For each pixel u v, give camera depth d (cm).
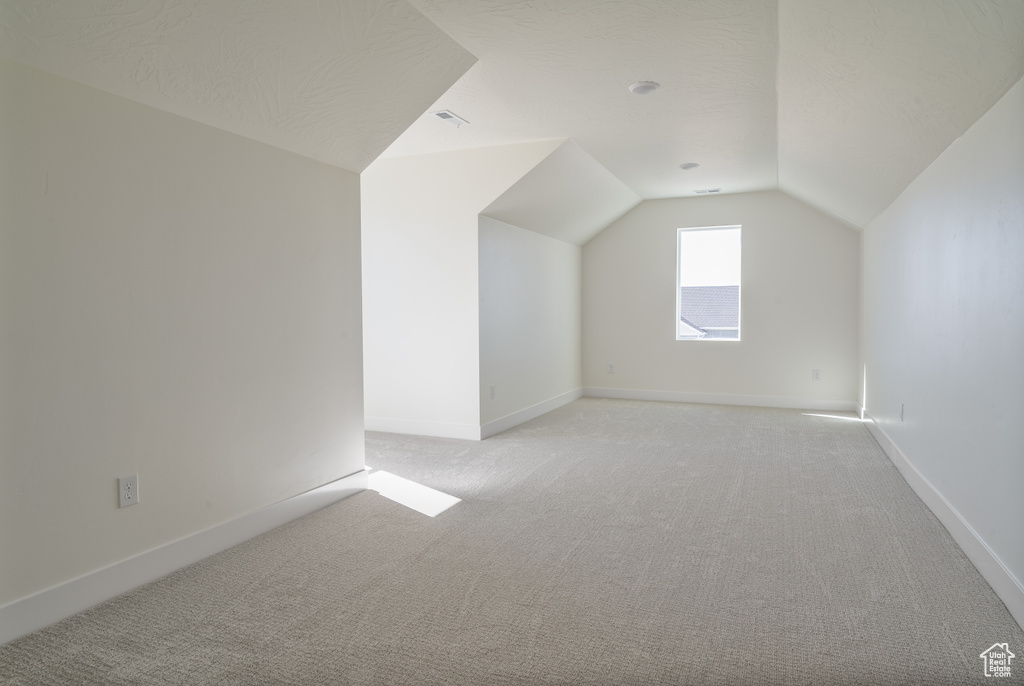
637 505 347
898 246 437
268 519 306
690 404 722
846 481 394
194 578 251
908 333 400
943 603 227
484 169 513
